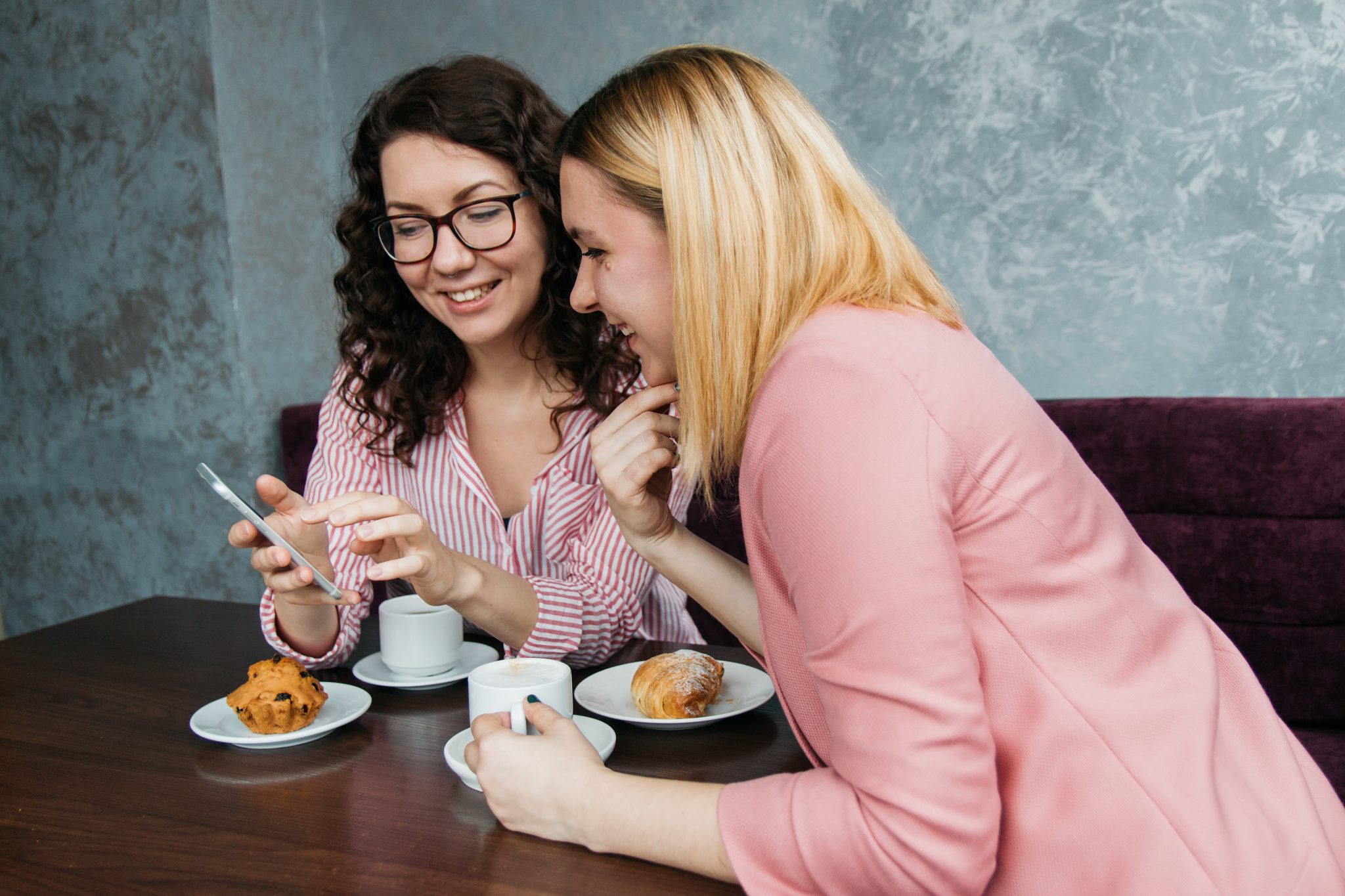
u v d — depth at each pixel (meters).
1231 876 0.58
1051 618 0.64
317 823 0.76
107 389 2.71
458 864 0.69
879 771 0.58
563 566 1.47
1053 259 2.20
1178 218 2.09
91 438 2.75
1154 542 1.85
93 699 1.08
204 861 0.71
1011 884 0.63
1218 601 1.82
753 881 0.62
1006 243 2.23
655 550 1.02
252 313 2.55
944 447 0.61
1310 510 1.73
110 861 0.71
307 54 2.74
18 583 2.92
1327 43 1.93
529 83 1.30
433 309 1.32
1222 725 0.66
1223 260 2.07
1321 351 2.02
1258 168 2.01
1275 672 1.79
